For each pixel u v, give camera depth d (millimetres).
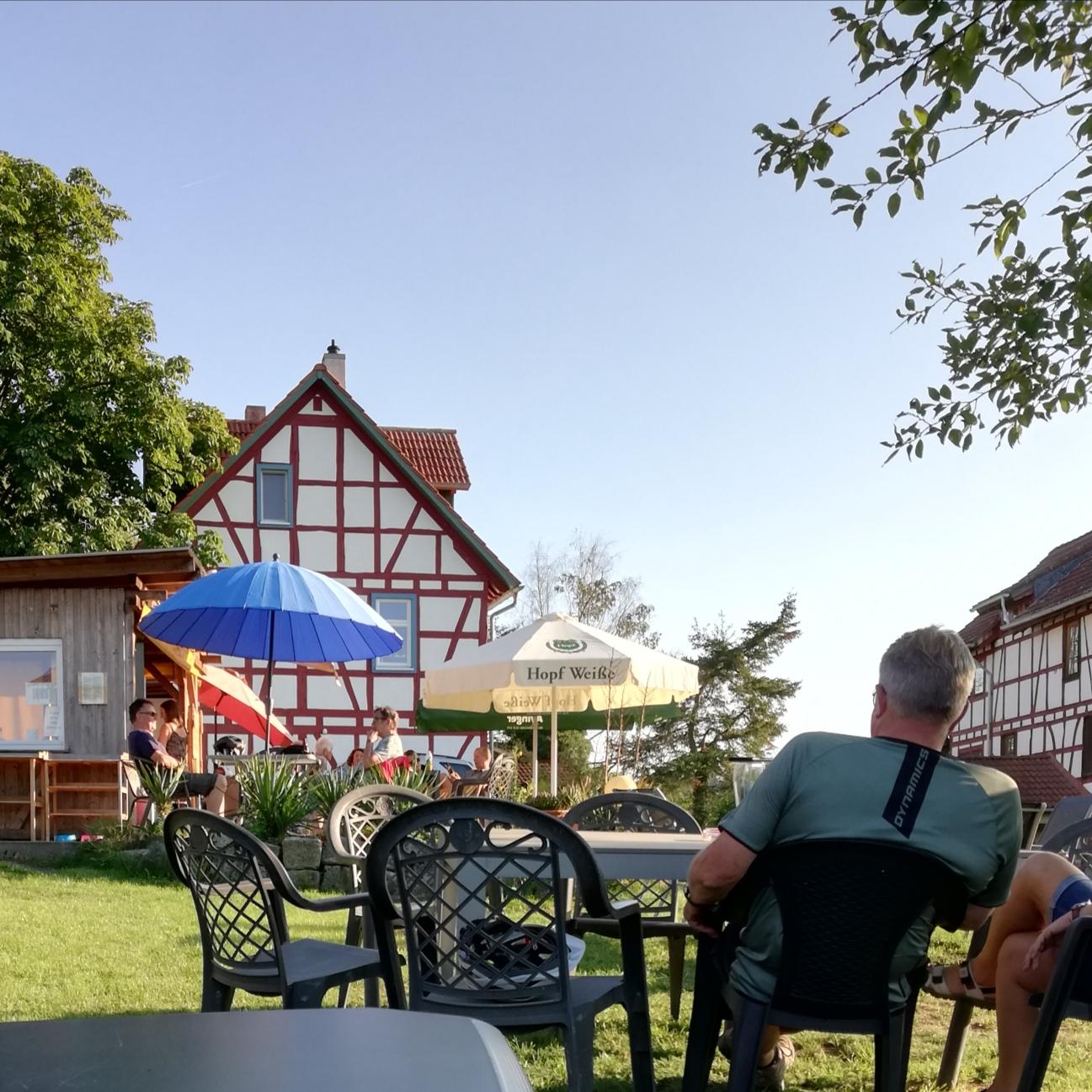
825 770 2713
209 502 28922
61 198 24312
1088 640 33219
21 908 7820
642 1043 3141
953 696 2771
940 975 3592
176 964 6094
